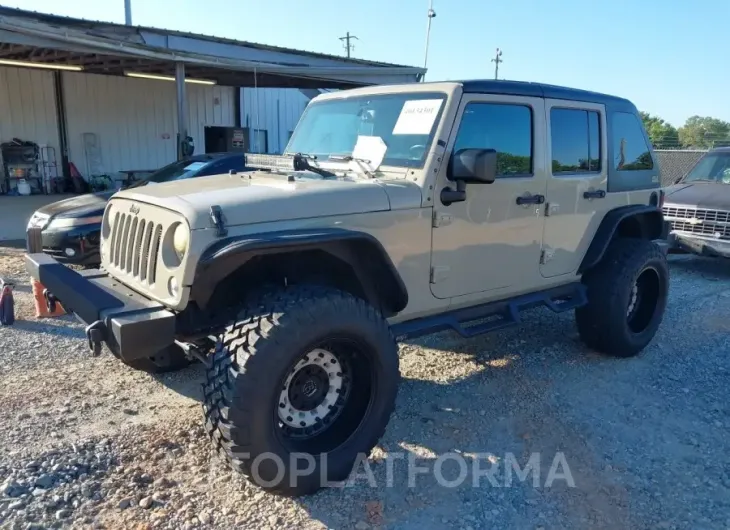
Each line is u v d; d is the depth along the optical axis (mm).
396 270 3357
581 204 4570
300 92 21234
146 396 4125
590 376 4695
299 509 2957
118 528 2738
